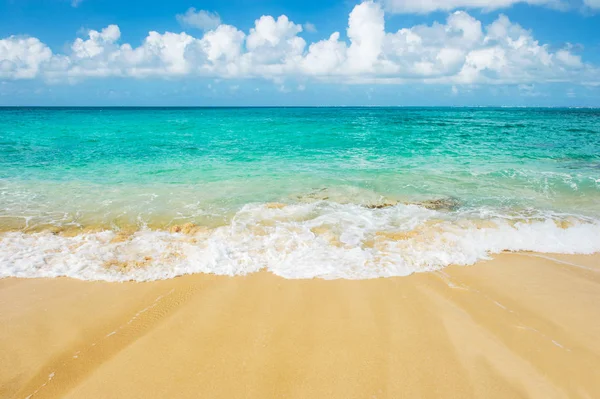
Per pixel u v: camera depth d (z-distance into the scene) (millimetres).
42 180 10898
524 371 3580
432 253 6230
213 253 6074
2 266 5664
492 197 9414
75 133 23922
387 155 15641
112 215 7949
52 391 3381
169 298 4902
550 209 8547
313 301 4797
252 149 17281
